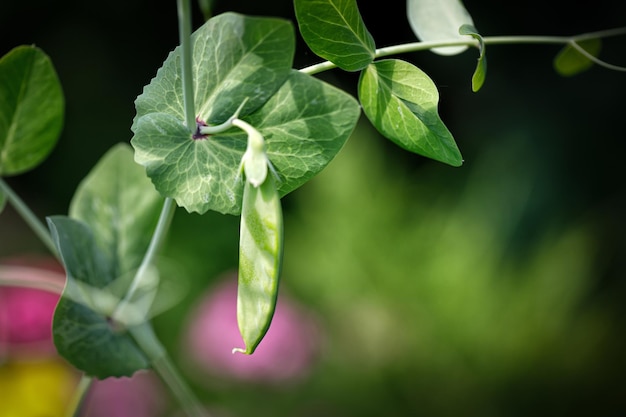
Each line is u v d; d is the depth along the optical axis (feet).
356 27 1.51
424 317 5.61
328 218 6.02
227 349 4.88
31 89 1.74
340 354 5.54
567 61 1.87
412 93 1.54
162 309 1.76
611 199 8.53
